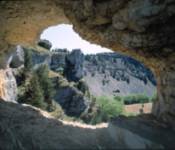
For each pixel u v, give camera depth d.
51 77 92.38
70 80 116.69
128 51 12.91
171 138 8.29
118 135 8.93
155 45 11.11
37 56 106.06
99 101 108.12
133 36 11.49
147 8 10.49
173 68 10.91
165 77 11.72
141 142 7.91
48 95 68.19
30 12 12.99
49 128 12.35
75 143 9.91
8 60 21.05
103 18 11.80
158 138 8.18
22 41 16.98
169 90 11.21
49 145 9.73
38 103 53.12
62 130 12.16
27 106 17.50
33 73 61.19
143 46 11.51
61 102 92.00
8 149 9.19
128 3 10.97
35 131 11.48
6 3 11.44
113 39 12.47
